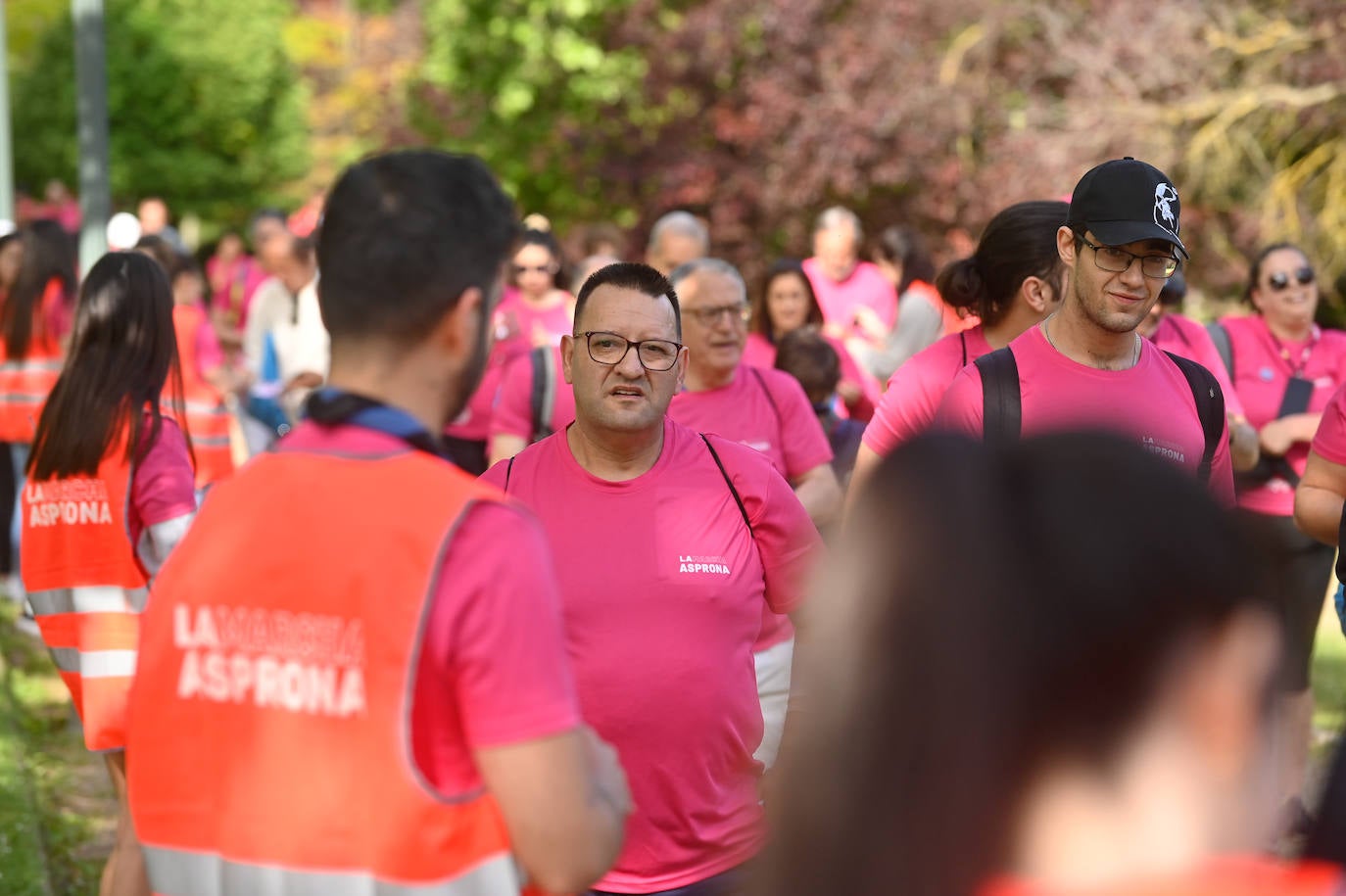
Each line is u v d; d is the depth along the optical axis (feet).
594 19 205.36
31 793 51.62
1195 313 150.10
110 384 35.37
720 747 28.89
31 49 338.75
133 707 18.29
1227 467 32.07
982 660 9.82
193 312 68.18
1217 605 9.54
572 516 29.37
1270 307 54.49
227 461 68.28
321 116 380.99
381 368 18.11
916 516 10.11
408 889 16.87
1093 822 9.84
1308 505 36.78
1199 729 9.69
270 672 17.33
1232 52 147.74
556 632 17.48
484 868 17.25
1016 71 161.79
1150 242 29.94
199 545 18.08
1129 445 10.11
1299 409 53.62
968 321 42.55
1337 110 145.59
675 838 28.60
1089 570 9.62
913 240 79.66
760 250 178.40
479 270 18.13
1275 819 10.14
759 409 45.16
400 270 17.74
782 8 174.09
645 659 28.35
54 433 35.60
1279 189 145.07
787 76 173.78
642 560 28.89
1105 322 30.37
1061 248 31.27
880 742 10.11
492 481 30.50
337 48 392.68
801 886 10.46
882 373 72.54
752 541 30.32
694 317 44.11
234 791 17.44
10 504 83.05
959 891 10.00
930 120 162.91
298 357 78.02
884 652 10.08
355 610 16.97
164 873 17.98
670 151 188.65
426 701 17.07
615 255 83.41
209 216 348.38
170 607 18.07
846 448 53.26
